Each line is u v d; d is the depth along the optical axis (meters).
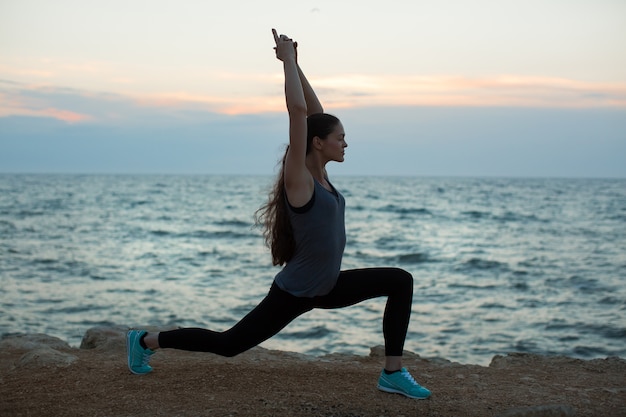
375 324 11.27
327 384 4.08
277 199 3.49
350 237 30.31
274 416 3.51
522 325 11.56
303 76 3.91
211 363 4.66
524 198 80.44
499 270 19.34
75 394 3.84
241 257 22.22
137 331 4.14
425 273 18.88
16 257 20.77
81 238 28.02
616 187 140.12
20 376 4.23
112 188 107.06
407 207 57.31
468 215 47.53
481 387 4.22
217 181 168.00
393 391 3.89
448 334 10.90
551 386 4.32
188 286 15.85
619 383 4.47
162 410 3.56
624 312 12.66
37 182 143.00
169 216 44.09
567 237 30.84
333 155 3.52
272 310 3.54
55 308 12.74
